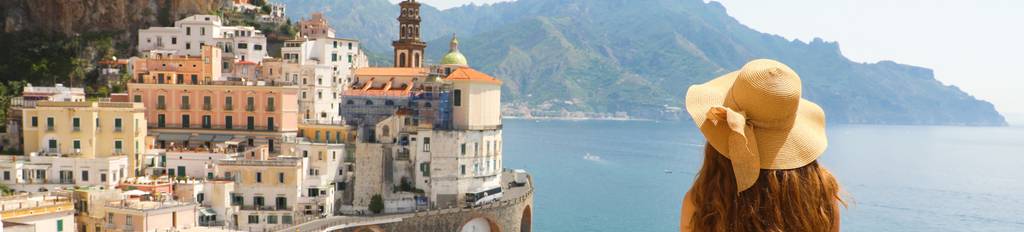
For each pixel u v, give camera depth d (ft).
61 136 453.17
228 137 513.86
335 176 484.74
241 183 449.89
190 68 529.86
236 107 516.32
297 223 440.04
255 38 624.59
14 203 340.80
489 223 492.95
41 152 452.76
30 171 436.76
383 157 498.69
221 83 518.37
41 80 606.96
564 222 615.16
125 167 450.71
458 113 514.68
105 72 604.90
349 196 496.23
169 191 428.15
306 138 522.06
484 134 517.96
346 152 502.79
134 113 458.91
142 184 426.92
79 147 452.35
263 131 512.22
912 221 651.25
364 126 548.72
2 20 633.61
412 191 507.30
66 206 350.23
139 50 629.51
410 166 508.94
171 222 382.42
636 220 629.92
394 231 457.27
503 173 644.69
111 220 378.32
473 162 510.99
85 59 632.79
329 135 529.86
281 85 522.88
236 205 444.96
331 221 442.09
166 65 532.73
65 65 617.62
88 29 649.61
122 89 594.65
